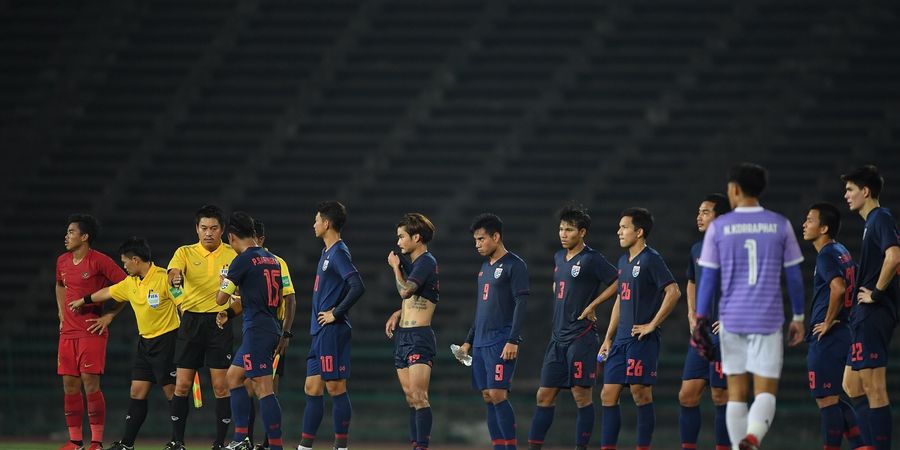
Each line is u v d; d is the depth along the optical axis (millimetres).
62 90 101500
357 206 90125
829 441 34531
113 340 70375
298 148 96000
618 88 97750
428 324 37031
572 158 92750
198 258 39219
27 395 63312
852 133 91688
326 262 37031
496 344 36094
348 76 101750
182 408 39406
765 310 27594
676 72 98688
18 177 93875
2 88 101938
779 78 96938
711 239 28250
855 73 96125
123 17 108125
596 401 60156
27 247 86938
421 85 100188
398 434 62812
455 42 103688
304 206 90062
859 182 34438
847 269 34625
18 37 106375
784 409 59469
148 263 39812
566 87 98438
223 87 101125
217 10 108750
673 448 60406
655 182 89938
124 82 101875
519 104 98062
